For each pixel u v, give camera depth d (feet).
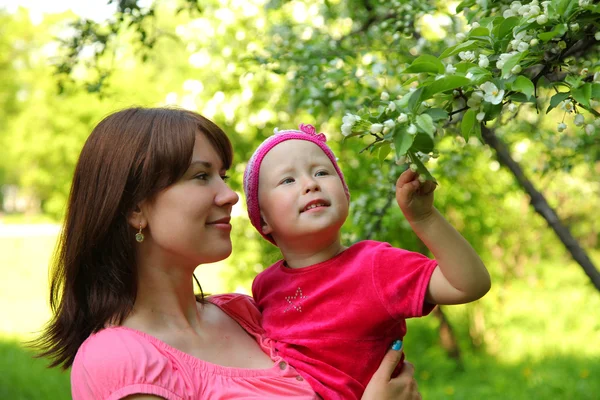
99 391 5.52
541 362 24.34
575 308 30.35
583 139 11.89
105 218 6.04
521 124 13.05
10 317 38.34
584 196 22.39
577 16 5.20
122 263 6.14
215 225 6.19
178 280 6.32
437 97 5.18
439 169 12.92
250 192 6.61
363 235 11.52
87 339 5.93
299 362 6.23
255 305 7.04
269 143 6.56
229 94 16.29
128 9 10.87
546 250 32.01
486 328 26.50
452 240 5.71
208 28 16.65
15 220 105.29
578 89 5.04
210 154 6.24
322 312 6.29
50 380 22.94
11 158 84.23
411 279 5.96
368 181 13.82
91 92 11.46
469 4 6.93
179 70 23.00
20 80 80.53
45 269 57.52
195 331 6.33
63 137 55.52
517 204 24.25
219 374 5.92
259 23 16.28
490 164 17.40
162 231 6.05
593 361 23.98
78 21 11.12
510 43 5.31
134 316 6.14
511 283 29.25
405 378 6.45
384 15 11.51
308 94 12.30
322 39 12.92
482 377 23.26
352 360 6.20
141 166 5.99
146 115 6.18
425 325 27.68
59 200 45.34
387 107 4.84
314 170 6.39
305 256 6.53
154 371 5.55
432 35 13.88
